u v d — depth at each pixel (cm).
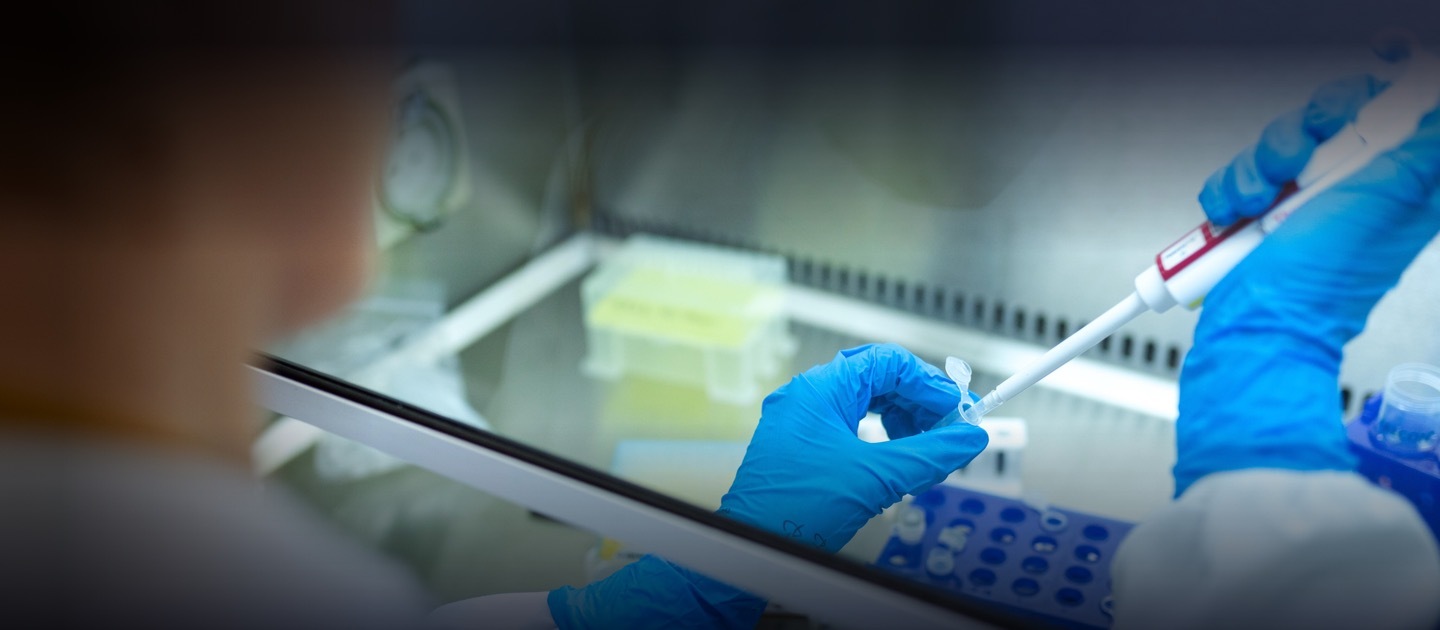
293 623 43
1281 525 58
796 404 78
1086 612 73
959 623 47
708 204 127
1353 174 67
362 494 103
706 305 122
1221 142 89
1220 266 68
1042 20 93
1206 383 69
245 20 35
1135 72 90
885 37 103
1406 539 57
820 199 117
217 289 39
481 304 131
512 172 129
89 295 38
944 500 86
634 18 118
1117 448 94
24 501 41
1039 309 107
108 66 34
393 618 45
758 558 51
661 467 107
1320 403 66
